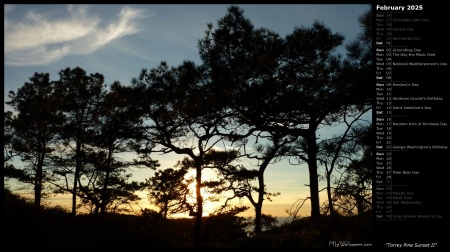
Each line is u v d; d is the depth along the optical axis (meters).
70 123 28.66
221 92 17.88
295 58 16.75
